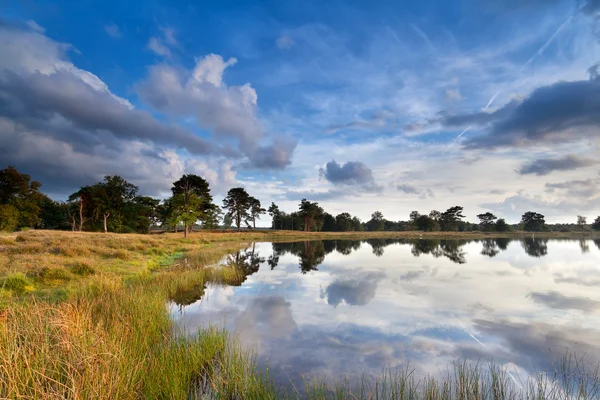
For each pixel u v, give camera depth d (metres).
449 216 149.25
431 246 49.22
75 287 11.59
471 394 5.54
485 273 20.98
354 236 88.75
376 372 6.84
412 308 12.19
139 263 19.27
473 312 11.66
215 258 25.98
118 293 10.70
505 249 42.62
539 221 138.88
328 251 39.53
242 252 36.94
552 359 7.53
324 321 10.52
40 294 10.75
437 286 16.61
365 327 9.93
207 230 95.62
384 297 14.00
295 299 13.60
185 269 19.39
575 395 5.72
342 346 8.34
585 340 8.84
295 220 129.50
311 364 7.20
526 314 11.41
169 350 6.65
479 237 89.44
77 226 70.19
